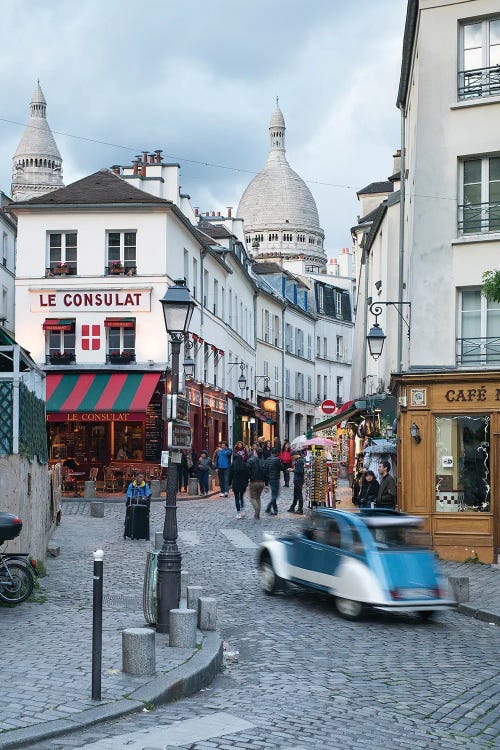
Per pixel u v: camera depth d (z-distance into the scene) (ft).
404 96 82.28
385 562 41.88
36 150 538.06
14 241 157.48
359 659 34.14
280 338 220.84
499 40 66.18
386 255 106.11
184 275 132.46
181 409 38.27
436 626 41.81
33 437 52.11
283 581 48.24
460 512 63.98
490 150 65.72
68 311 121.60
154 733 23.59
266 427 205.05
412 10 69.56
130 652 28.78
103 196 122.21
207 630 36.40
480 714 26.81
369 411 105.60
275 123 521.65
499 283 50.11
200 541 69.56
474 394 63.93
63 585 49.57
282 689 29.17
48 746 22.29
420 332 66.64
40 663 30.09
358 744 23.34
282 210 497.87
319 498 90.89
